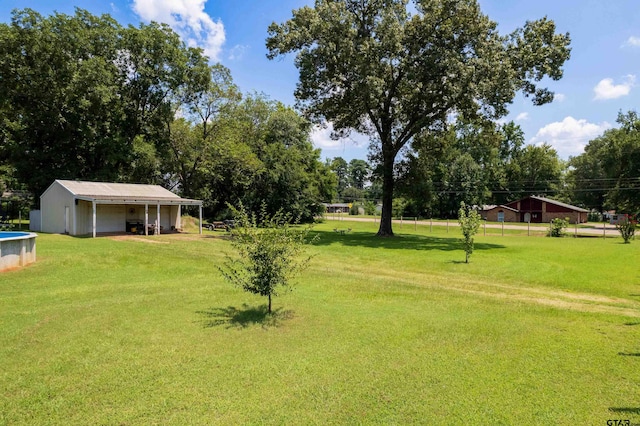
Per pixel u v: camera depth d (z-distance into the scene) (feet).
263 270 23.39
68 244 52.65
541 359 17.49
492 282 37.91
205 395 13.83
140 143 98.32
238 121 120.98
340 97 78.84
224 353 17.80
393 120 86.17
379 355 17.87
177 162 108.37
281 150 141.38
